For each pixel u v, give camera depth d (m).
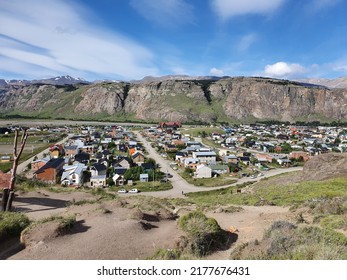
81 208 17.05
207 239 11.41
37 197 22.17
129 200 22.00
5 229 11.66
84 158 80.12
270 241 10.02
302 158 91.12
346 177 36.75
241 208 19.77
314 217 14.22
